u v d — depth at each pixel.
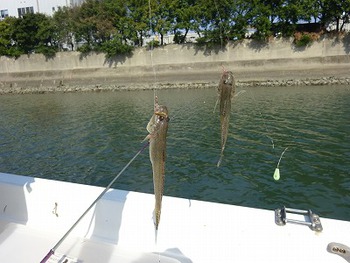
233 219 3.73
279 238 3.47
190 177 11.34
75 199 4.41
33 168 13.45
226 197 9.74
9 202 4.86
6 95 45.38
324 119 18.78
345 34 38.09
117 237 4.21
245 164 12.27
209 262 3.67
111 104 31.05
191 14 42.34
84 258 3.91
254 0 39.22
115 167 12.99
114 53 46.22
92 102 33.31
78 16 48.31
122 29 46.44
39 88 47.53
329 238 3.36
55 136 18.89
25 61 52.16
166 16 44.72
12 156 15.25
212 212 3.84
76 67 50.06
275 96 29.03
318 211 8.66
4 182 4.84
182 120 20.84
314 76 38.47
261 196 9.66
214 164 12.46
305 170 11.33
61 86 48.34
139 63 46.72
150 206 4.04
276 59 40.81
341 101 24.23
